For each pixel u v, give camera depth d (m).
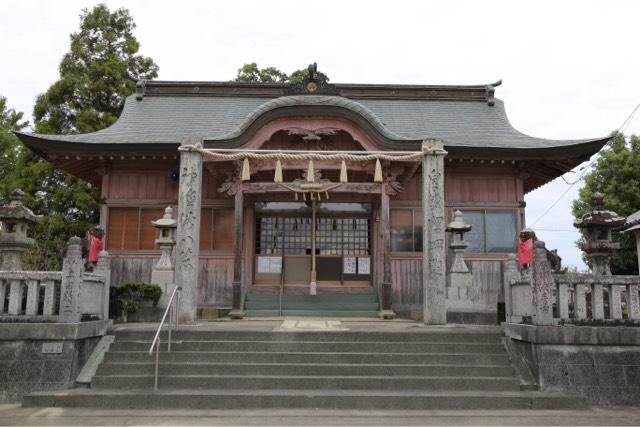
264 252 16.25
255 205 16.34
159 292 12.42
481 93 18.83
